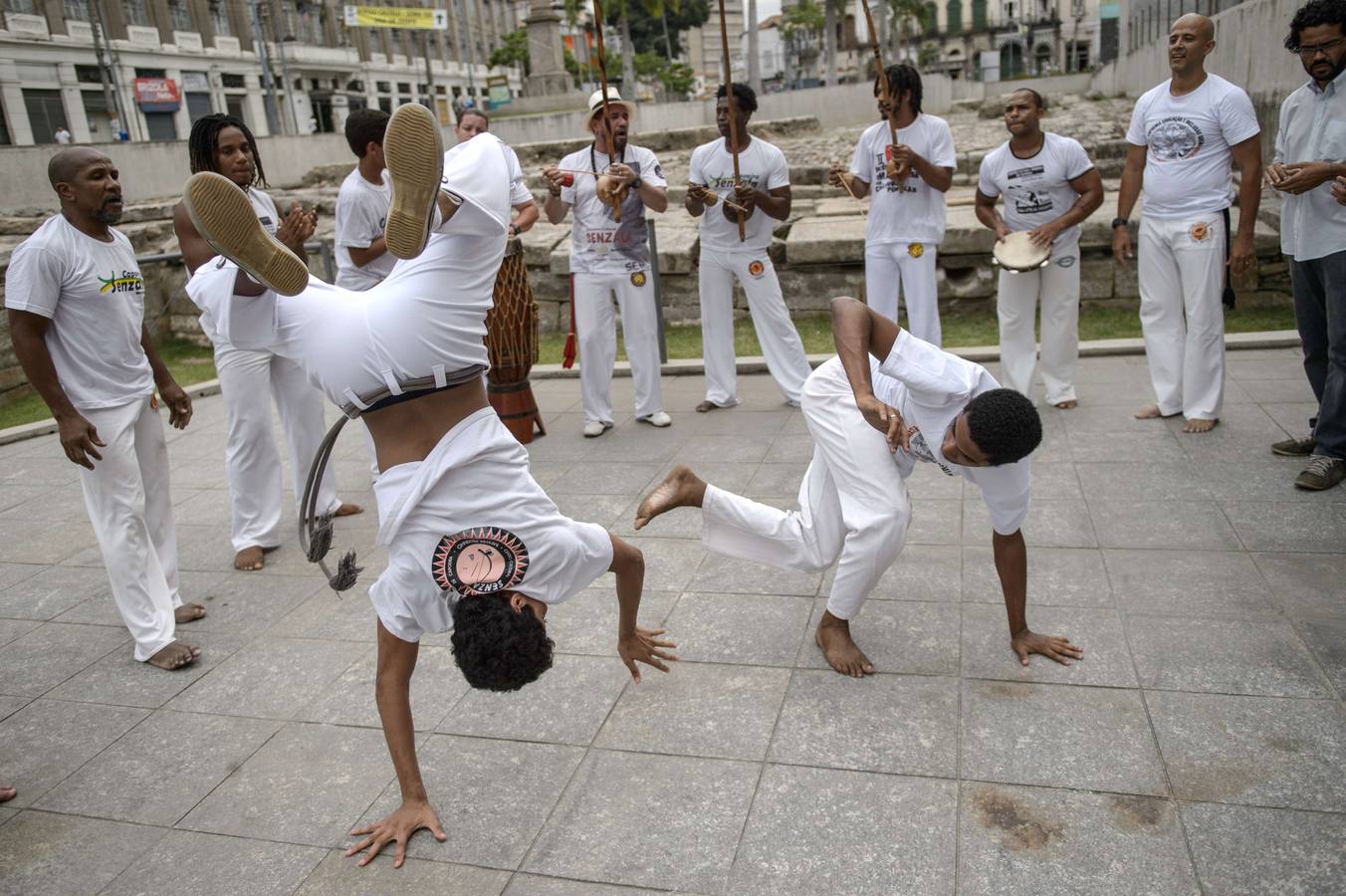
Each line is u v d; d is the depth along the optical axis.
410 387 2.38
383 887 2.53
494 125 21.81
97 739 3.31
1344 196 4.08
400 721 2.65
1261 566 3.76
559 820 2.71
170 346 10.48
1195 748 2.78
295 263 2.14
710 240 6.22
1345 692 2.96
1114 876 2.35
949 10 62.62
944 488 4.84
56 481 6.20
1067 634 3.42
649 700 3.25
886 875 2.42
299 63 45.44
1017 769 2.76
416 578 2.50
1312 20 4.17
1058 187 5.63
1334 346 4.34
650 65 54.00
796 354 6.39
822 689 3.22
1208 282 5.10
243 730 3.30
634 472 5.46
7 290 3.39
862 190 6.07
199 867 2.66
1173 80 5.13
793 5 61.69
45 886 2.63
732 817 2.67
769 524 3.36
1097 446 5.20
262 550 4.70
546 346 8.97
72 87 35.03
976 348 7.19
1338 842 2.39
